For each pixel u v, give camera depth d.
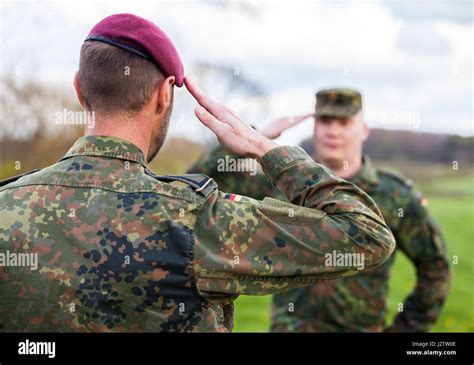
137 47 1.29
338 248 1.24
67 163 1.29
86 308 1.20
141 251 1.21
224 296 1.27
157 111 1.33
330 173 1.34
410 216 3.11
